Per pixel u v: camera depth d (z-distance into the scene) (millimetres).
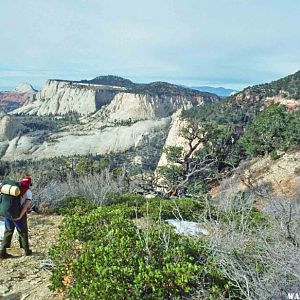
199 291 4449
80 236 6633
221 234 5480
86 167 31500
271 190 27188
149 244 5387
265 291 3926
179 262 5031
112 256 5102
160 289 4469
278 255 4285
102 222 7117
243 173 30156
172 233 6160
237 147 34562
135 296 4477
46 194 12367
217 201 10195
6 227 7516
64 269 5703
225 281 4660
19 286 6301
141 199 13156
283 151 32188
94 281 4727
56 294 5859
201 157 28047
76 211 11234
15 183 7344
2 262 7277
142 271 4734
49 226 10031
